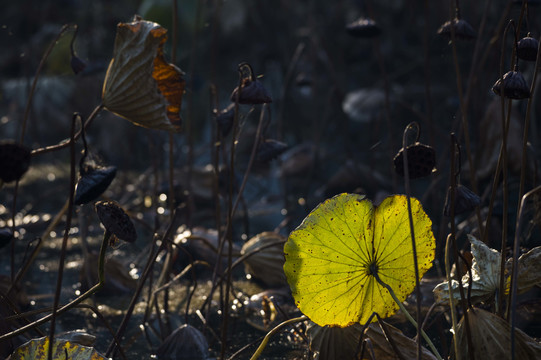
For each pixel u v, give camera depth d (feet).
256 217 16.74
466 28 10.78
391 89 24.06
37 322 9.39
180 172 17.74
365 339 9.41
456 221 13.93
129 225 9.02
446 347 10.28
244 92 9.87
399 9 30.17
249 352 10.61
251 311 11.76
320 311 9.52
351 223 9.37
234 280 12.86
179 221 15.20
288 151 20.95
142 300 12.21
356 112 22.50
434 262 12.62
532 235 11.86
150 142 14.38
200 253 13.26
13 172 8.46
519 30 9.82
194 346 10.59
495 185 10.17
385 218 9.38
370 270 9.46
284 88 18.95
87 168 9.00
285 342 10.80
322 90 25.25
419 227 9.47
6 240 9.39
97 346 10.89
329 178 19.51
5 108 27.14
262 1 31.68
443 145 18.90
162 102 9.58
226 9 32.91
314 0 31.14
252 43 32.96
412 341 9.61
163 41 9.55
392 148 15.30
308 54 25.08
